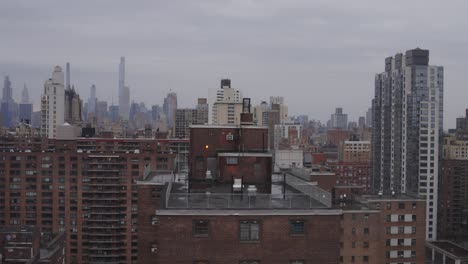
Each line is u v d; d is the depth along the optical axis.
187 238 36.00
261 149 57.97
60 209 159.75
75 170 159.62
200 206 37.16
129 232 160.25
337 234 36.97
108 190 159.62
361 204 118.25
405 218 124.75
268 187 46.94
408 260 124.75
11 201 160.00
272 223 36.56
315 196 39.84
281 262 36.59
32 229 113.56
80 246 159.88
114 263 159.38
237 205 37.56
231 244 36.28
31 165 159.62
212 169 56.41
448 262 150.25
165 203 37.16
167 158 161.12
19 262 106.06
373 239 109.88
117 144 198.00
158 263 35.97
